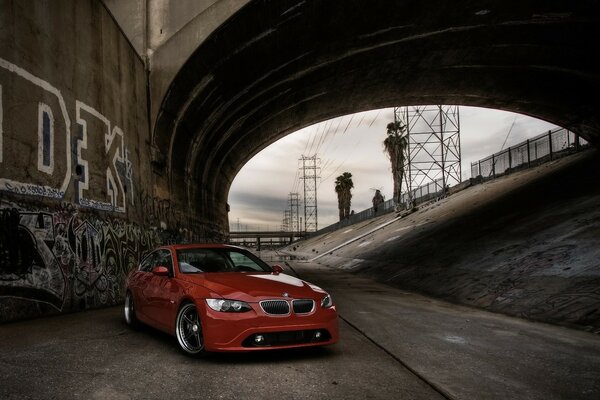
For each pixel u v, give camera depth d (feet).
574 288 34.65
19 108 28.66
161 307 20.93
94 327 25.86
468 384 15.79
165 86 55.42
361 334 25.58
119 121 45.68
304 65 71.97
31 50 30.45
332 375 16.35
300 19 56.85
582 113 98.32
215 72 59.31
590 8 62.34
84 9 38.65
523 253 50.70
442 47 75.87
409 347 22.06
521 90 100.22
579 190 68.74
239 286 18.29
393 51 76.18
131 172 48.37
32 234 28.96
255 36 56.70
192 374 16.03
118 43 46.42
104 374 15.84
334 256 146.72
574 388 15.72
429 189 172.55
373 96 103.14
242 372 16.38
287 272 92.17
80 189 36.04
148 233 52.39
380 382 15.69
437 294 51.24
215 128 78.43
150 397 13.56
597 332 26.86
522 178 108.47
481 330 27.73
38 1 31.63
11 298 26.63
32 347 19.79
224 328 17.02
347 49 70.85
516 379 16.66
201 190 87.51
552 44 75.46
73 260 33.73
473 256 59.57
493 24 67.46
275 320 17.28
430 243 84.58
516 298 38.37
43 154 31.01
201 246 23.21
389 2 58.13
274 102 86.74
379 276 78.18
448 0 59.26
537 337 25.62
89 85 39.01
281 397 13.75
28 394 13.44
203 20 53.16
